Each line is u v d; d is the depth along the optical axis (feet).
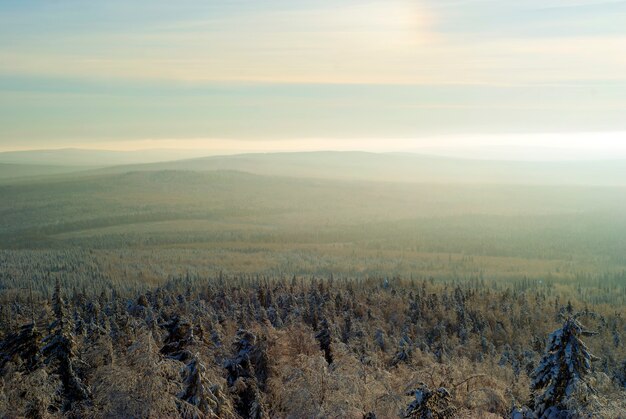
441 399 118.32
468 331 358.64
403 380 161.27
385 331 338.95
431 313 394.32
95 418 112.57
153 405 102.22
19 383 133.08
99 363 161.89
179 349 174.19
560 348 111.04
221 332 255.70
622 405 113.70
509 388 166.91
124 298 440.86
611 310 464.24
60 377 143.23
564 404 108.37
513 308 422.41
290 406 134.92
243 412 162.61
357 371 145.89
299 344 229.04
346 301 403.75
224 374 167.94
